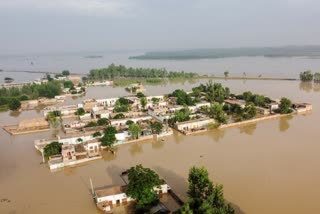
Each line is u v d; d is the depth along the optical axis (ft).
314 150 314.55
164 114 464.65
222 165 285.43
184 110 462.19
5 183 269.03
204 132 400.67
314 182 246.06
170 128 406.00
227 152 320.29
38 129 434.30
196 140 367.86
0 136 414.82
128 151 339.36
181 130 402.52
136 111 502.79
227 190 236.63
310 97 603.26
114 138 348.18
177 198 225.35
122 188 235.20
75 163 304.50
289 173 263.29
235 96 596.70
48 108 543.80
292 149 320.29
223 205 191.62
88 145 344.49
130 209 217.56
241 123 431.43
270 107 501.56
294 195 227.40
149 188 213.05
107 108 521.65
